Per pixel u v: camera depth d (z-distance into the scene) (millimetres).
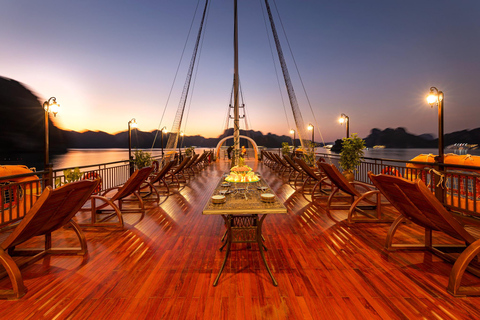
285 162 8562
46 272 2100
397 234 2955
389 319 1476
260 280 1955
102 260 2328
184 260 2328
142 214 3990
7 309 1606
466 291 1700
